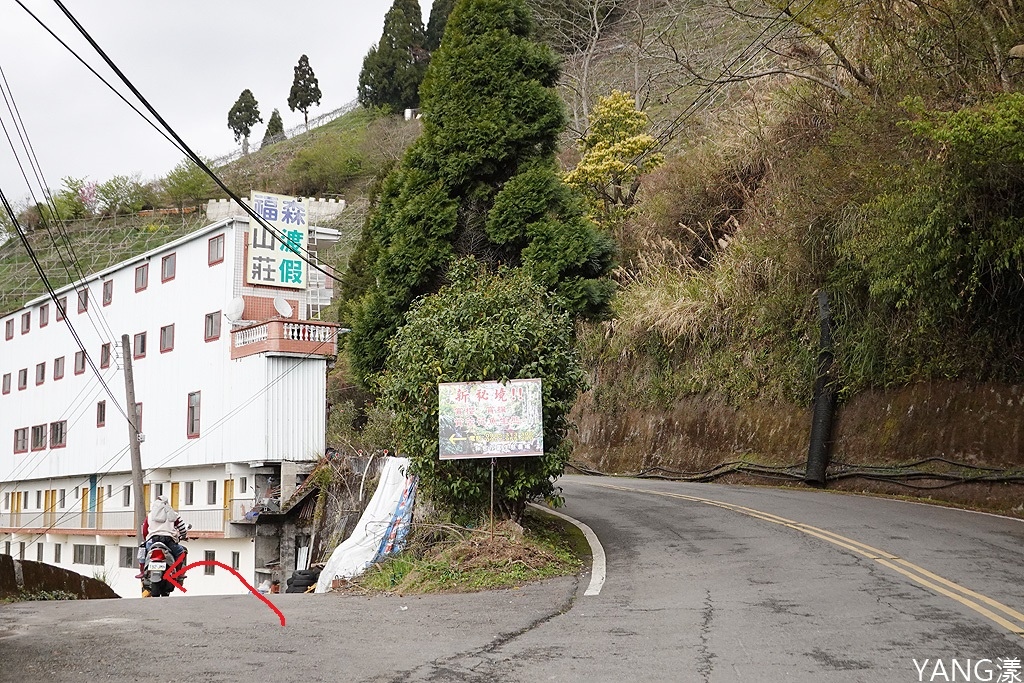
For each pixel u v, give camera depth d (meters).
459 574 12.63
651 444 31.25
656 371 32.03
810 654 7.51
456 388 13.82
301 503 27.81
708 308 30.11
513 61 18.92
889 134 20.02
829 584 10.70
